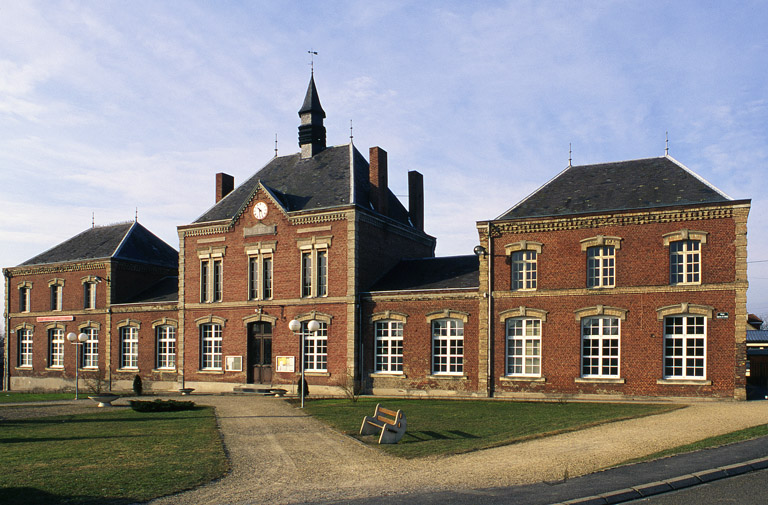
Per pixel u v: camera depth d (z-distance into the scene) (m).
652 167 33.41
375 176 40.22
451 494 12.90
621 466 14.88
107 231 52.47
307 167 42.59
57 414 28.86
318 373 37.25
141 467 15.77
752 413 23.75
